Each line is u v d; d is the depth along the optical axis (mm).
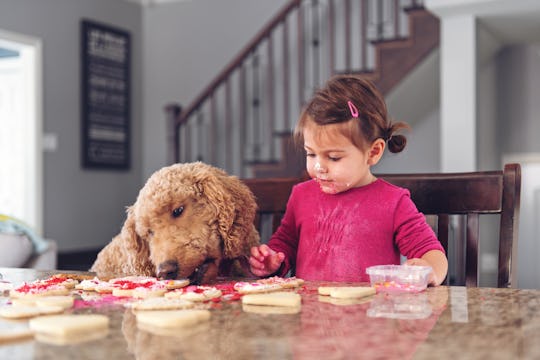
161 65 6844
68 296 833
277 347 534
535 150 5344
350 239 1283
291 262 1398
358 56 5984
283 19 5438
